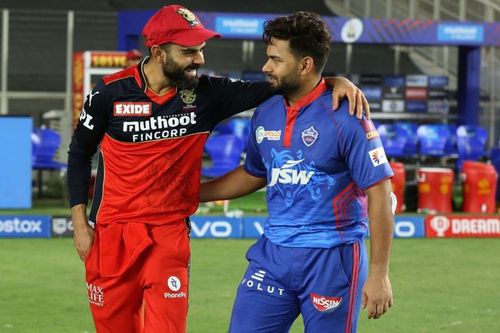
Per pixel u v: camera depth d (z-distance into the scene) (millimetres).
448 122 23156
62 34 27359
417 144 21688
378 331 8719
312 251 5152
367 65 26984
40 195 20344
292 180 5191
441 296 10336
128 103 5570
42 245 13727
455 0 25656
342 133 5086
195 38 5383
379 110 22875
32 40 26984
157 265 5602
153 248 5625
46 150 19250
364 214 5316
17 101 25484
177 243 5641
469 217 15102
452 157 21828
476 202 17812
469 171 17859
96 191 5789
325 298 5152
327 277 5145
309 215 5188
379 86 22891
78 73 18141
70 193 5816
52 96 25609
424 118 23094
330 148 5113
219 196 5844
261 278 5250
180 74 5457
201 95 5621
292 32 5078
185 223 5727
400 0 26984
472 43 21156
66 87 25891
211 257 12688
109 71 17844
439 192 17719
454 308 9742
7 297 10086
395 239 14727
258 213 17266
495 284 11086
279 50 5109
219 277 11281
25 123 17797
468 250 13703
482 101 25016
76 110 18219
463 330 8797
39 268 11828
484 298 10258
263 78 22938
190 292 10383
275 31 5109
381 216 5082
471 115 22812
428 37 20984
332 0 31234
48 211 17484
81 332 8617
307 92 5176
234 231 14547
